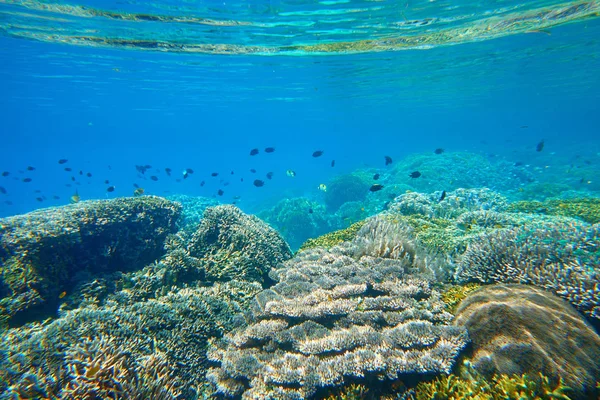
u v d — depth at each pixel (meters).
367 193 25.47
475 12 13.47
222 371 4.38
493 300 4.00
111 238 8.36
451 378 3.38
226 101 42.03
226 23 13.55
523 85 37.56
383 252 5.99
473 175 25.56
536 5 13.29
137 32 14.98
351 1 11.32
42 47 18.02
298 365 3.83
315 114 62.94
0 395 3.58
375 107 52.53
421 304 4.59
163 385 3.96
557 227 5.14
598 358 3.05
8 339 5.00
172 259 7.07
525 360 3.21
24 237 6.98
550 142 75.31
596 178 25.86
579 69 29.16
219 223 8.47
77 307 6.59
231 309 5.94
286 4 11.48
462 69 26.11
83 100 40.62
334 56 19.97
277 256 8.10
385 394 3.50
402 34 15.95
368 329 4.14
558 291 4.01
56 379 3.72
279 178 74.00
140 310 5.28
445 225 8.54
